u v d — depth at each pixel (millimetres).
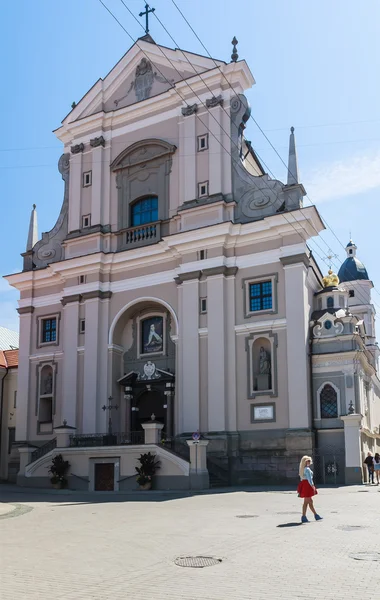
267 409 28609
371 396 34188
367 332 55188
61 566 9297
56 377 35031
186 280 31406
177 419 30453
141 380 33281
